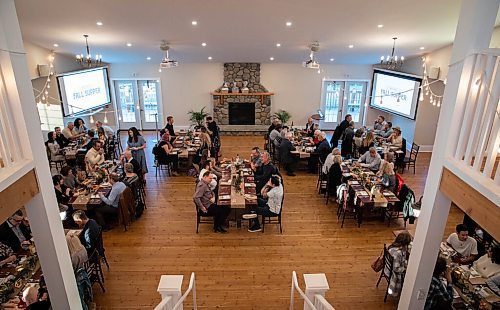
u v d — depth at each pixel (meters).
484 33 2.97
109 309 4.77
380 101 12.91
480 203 2.76
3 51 2.75
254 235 6.50
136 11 6.15
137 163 7.56
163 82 13.25
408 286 4.07
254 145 12.11
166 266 5.63
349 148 10.19
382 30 7.37
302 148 9.46
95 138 9.45
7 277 4.29
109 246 6.14
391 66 10.81
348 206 6.97
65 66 10.55
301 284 5.23
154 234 6.51
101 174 7.25
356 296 5.02
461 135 3.16
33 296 3.99
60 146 9.52
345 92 13.69
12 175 2.69
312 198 8.02
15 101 2.88
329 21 6.71
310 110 13.73
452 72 3.27
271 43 8.66
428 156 11.09
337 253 6.00
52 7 5.89
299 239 6.39
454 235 5.01
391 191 6.82
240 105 13.27
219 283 5.26
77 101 11.14
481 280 4.29
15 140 2.90
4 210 2.62
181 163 9.98
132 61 12.44
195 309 4.42
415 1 5.66
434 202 3.54
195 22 6.80
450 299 4.14
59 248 3.42
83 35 7.81
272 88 13.33
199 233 6.55
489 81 2.83
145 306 4.83
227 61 12.27
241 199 6.36
